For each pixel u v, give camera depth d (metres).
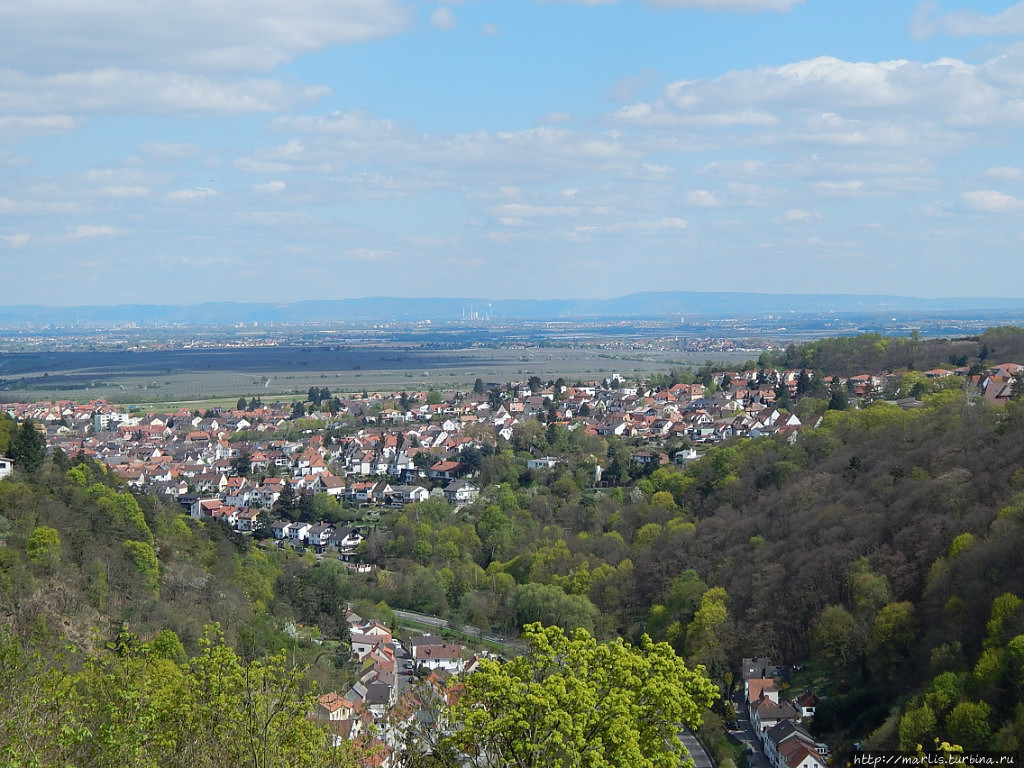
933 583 114.56
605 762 46.69
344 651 138.88
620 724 47.69
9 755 40.94
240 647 115.31
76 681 51.72
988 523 120.62
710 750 111.62
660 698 50.84
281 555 198.25
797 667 123.50
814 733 107.94
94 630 64.00
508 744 47.94
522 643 148.38
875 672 110.38
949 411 170.38
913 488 141.25
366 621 156.25
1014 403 163.00
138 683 48.47
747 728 116.38
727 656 128.12
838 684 115.44
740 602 137.12
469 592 168.75
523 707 47.97
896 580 122.31
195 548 165.12
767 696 116.31
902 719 92.88
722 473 194.50
